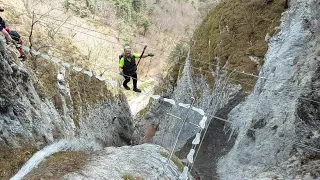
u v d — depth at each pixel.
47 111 14.80
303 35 17.83
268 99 17.98
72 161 11.61
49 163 11.28
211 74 23.30
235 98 20.69
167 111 27.81
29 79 13.93
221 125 20.78
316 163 14.86
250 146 17.81
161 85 29.91
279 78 17.95
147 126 28.75
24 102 12.76
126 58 11.81
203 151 20.47
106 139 20.36
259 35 21.73
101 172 11.03
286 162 15.73
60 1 35.12
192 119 23.00
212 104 22.11
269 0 22.20
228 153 19.06
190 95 24.72
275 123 17.12
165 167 12.41
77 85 19.73
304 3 18.66
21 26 18.83
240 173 17.14
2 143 11.19
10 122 11.77
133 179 11.01
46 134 13.47
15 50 14.46
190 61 25.89
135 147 14.21
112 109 22.62
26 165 10.99
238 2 24.67
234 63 21.88
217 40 24.25
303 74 16.66
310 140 15.41
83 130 17.58
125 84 12.55
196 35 27.73
